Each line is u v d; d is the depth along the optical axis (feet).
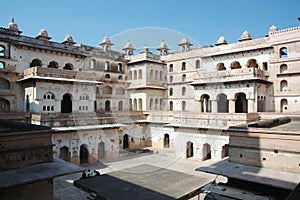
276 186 23.57
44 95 71.56
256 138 29.66
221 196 27.20
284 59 83.46
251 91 75.36
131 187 20.59
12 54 81.41
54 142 59.77
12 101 80.12
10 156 27.73
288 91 82.33
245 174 26.89
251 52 91.91
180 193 21.18
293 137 26.86
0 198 28.35
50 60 90.94
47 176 26.30
